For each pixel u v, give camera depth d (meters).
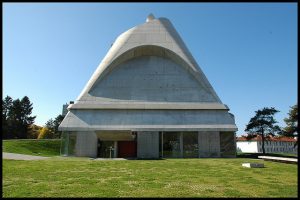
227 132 34.56
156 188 10.65
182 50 38.59
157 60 39.06
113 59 37.75
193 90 37.41
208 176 14.16
